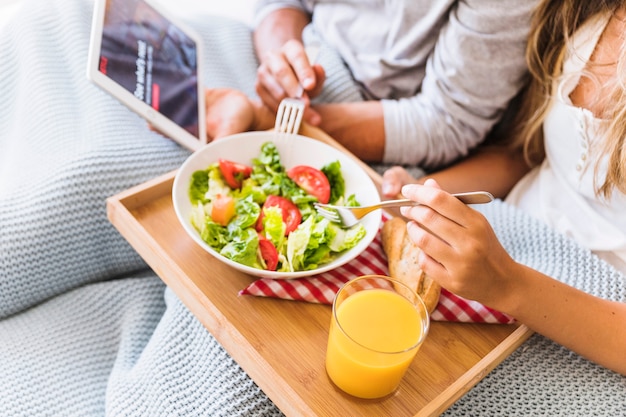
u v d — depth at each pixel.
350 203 0.97
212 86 1.31
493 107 1.23
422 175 1.29
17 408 0.90
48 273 1.03
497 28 1.14
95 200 1.04
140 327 1.04
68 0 1.27
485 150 1.34
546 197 1.16
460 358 0.81
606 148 0.99
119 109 1.18
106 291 1.06
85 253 1.06
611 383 0.87
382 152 1.27
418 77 1.33
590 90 1.07
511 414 0.85
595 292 0.94
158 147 1.12
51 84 1.18
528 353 0.90
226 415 0.83
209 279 0.86
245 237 0.86
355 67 1.33
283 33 1.40
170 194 0.98
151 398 0.88
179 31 1.18
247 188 0.97
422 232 0.78
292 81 1.15
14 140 1.18
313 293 0.84
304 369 0.77
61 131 1.13
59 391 0.93
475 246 0.75
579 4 1.05
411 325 0.73
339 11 1.36
